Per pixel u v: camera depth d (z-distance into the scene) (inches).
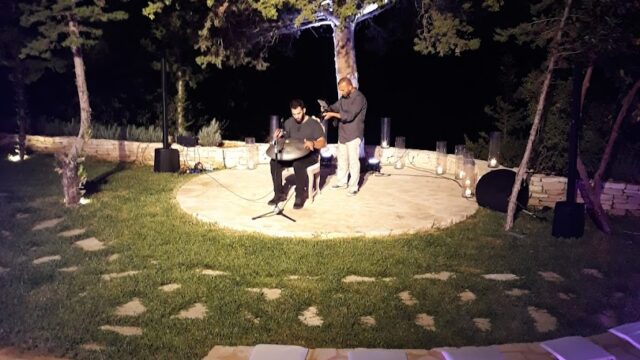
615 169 378.3
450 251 284.7
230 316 213.6
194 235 302.0
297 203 345.4
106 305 221.5
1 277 247.6
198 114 639.8
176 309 219.3
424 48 418.6
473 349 191.8
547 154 398.9
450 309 222.5
